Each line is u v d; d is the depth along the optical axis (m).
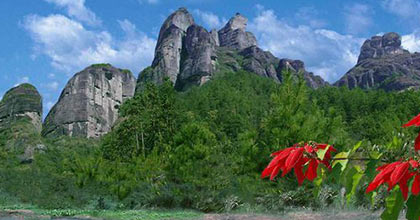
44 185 20.09
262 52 197.62
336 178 1.27
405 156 1.21
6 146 91.69
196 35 171.25
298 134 16.86
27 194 19.30
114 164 22.91
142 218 15.21
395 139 1.36
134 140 48.31
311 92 115.75
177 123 56.53
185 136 19.69
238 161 18.30
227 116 86.06
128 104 51.12
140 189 19.69
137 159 24.34
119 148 48.22
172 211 16.70
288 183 16.12
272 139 17.44
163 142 46.41
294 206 15.49
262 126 18.84
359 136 39.50
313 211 14.17
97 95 136.00
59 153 79.00
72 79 135.12
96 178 21.16
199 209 16.64
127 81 149.38
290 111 17.73
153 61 174.88
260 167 17.39
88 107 131.62
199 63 162.38
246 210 15.82
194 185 17.44
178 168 18.72
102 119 134.62
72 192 19.42
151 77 165.00
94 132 130.62
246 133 18.66
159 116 50.28
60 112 130.12
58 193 19.53
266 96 122.00
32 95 127.94
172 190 17.84
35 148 76.50
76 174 21.77
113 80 142.50
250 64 184.38
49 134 127.88
